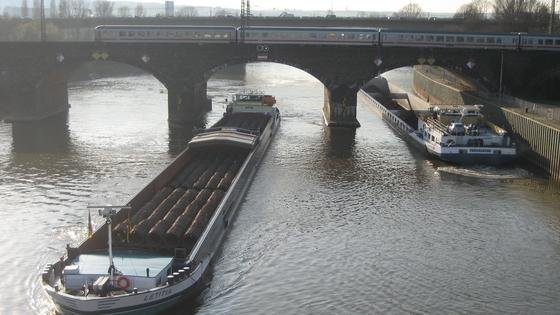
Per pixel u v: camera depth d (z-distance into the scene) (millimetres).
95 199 68000
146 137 103125
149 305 40750
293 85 186500
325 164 85500
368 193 71312
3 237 56594
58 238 56406
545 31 177500
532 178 77812
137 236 49406
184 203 59281
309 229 59250
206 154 82188
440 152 83938
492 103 102562
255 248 54438
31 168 81625
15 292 45812
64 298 39406
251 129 97750
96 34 115188
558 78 110625
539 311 44094
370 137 105812
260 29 113188
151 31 114938
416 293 46656
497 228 59906
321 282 48219
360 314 43406
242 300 45156
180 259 46344
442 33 111562
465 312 43844
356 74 113500
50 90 123125
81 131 107812
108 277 41438
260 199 68625
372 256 53094
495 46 111812
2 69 115688
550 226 60500
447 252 54062
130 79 191750
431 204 67188
